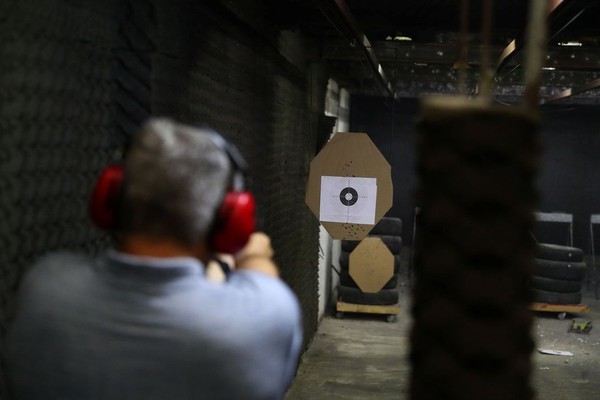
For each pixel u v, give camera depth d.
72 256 1.02
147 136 0.93
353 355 6.97
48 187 1.93
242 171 1.03
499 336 0.64
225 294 0.93
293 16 4.59
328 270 9.35
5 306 1.71
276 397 0.97
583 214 13.77
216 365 0.89
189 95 2.92
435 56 6.62
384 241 8.61
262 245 1.09
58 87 1.96
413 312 0.68
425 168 0.67
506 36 5.07
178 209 0.91
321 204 4.18
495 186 0.63
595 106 13.46
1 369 1.65
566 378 6.41
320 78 7.47
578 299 8.90
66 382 0.91
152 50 2.39
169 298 0.91
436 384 0.66
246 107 4.07
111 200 0.99
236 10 3.61
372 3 4.35
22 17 1.73
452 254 0.65
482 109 0.64
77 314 0.92
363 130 13.49
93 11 2.17
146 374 0.89
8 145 1.70
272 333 0.94
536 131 0.65
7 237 1.71
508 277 0.64
